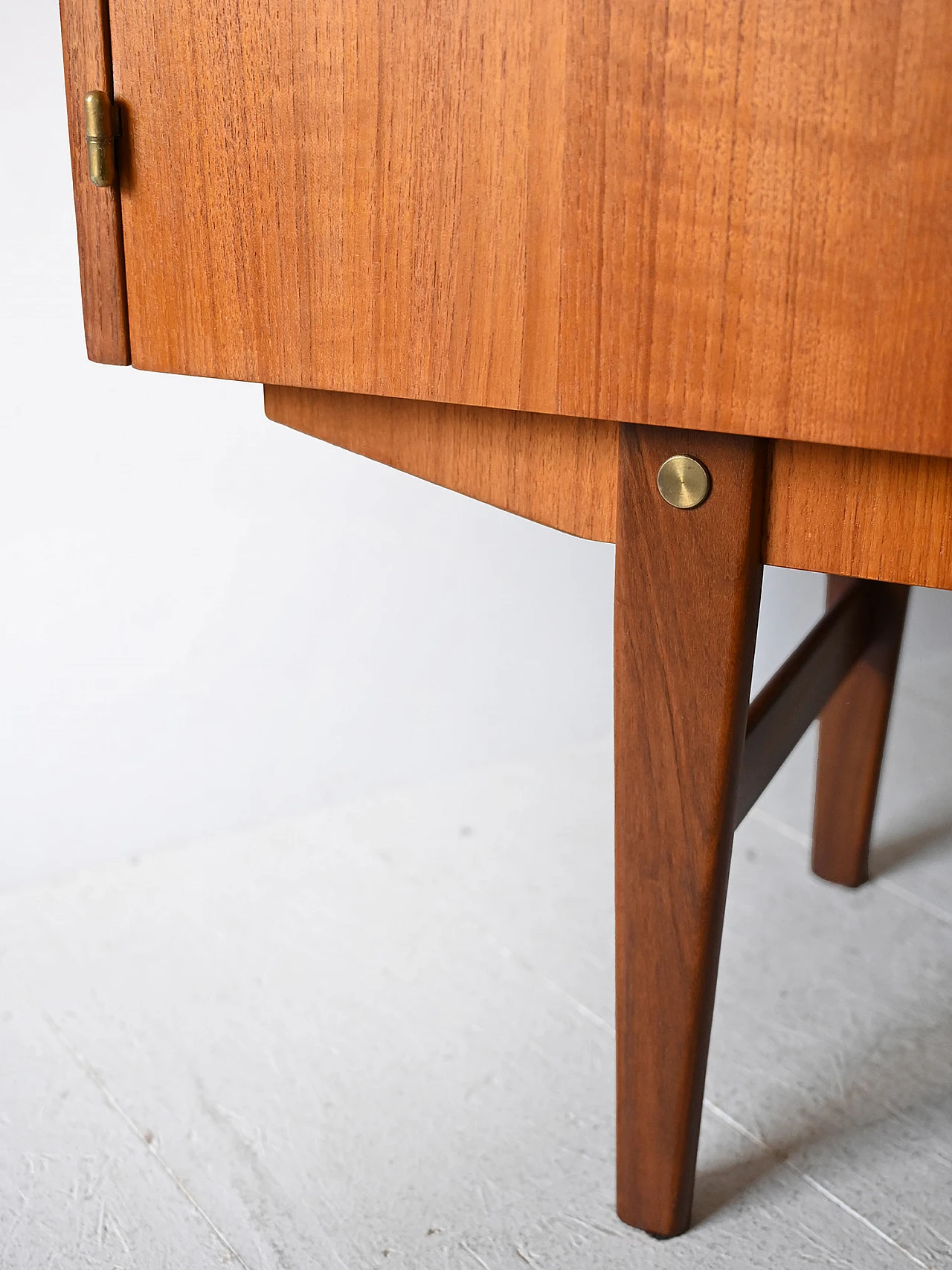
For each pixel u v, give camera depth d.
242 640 0.95
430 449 0.47
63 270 0.80
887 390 0.34
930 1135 0.67
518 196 0.37
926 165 0.31
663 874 0.51
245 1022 0.77
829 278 0.34
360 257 0.40
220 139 0.41
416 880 0.92
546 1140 0.67
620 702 0.48
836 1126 0.68
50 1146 0.67
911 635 1.31
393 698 1.04
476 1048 0.74
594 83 0.35
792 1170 0.65
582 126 0.35
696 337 0.36
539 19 0.35
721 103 0.33
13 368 0.81
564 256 0.37
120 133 0.42
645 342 0.37
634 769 0.49
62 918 0.87
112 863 0.95
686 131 0.34
